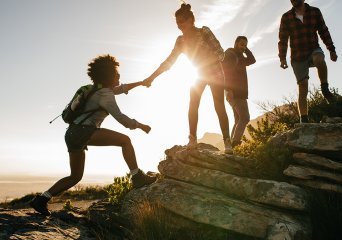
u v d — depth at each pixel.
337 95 7.30
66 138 4.52
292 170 4.73
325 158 4.63
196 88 5.30
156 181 5.30
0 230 3.82
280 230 3.72
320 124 4.98
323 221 4.14
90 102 4.45
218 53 5.02
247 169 4.97
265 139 6.18
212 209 4.32
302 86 5.74
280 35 6.02
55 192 4.66
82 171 4.72
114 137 4.76
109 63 4.59
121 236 4.61
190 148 5.41
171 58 5.43
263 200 4.27
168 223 4.36
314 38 5.76
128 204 5.00
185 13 5.05
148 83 5.43
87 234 4.43
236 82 6.61
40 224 4.33
